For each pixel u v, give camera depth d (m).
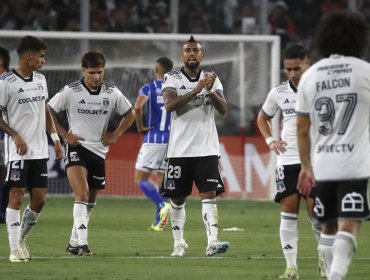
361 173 19.52
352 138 19.61
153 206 53.09
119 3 73.50
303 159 20.27
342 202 19.66
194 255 30.70
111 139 30.80
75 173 30.27
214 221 29.42
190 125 29.50
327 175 19.72
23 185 28.28
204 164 29.42
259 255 30.86
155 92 41.22
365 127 19.73
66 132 30.19
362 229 40.34
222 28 76.00
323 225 21.05
